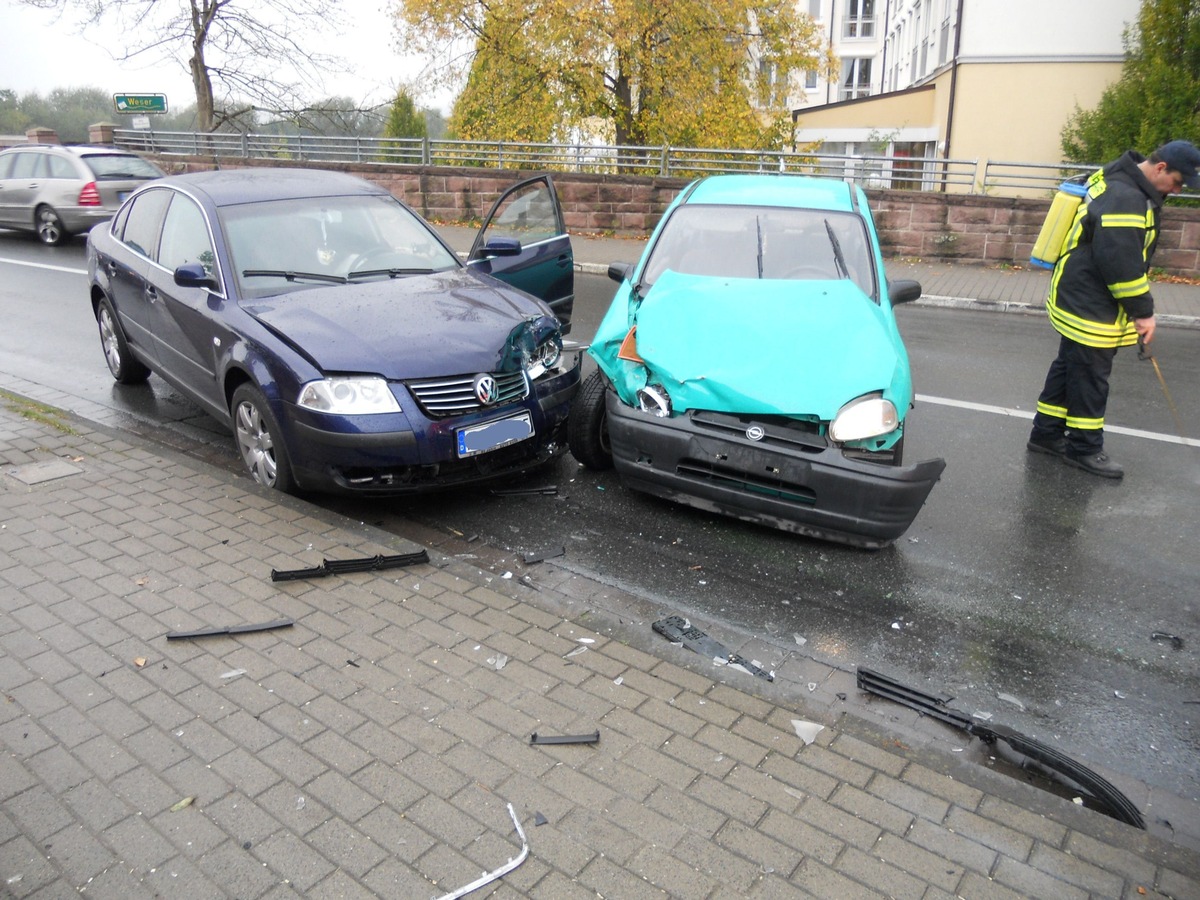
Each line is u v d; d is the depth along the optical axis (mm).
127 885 2477
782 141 24344
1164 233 13914
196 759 2957
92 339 9188
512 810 2781
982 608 4422
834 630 4188
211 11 23109
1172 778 3295
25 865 2533
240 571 4180
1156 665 3998
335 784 2865
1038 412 6469
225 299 5457
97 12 22094
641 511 5383
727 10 20938
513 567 4656
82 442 5758
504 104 22438
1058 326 6066
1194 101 18422
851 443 4621
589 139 23406
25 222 15883
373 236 6191
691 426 4805
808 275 5719
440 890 2488
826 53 22719
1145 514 5520
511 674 3469
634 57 20953
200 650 3553
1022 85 23484
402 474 4918
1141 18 20219
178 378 6273
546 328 5609
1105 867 2646
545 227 7742
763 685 3467
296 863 2564
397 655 3564
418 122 28344
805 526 4730
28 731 3070
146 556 4293
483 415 5016
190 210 6145
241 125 24828
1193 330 11188
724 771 2980
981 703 3689
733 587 4539
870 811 2830
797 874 2582
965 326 11062
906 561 4875
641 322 5156
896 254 15555
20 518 4660
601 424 5824
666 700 3346
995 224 14938
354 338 4969
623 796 2854
